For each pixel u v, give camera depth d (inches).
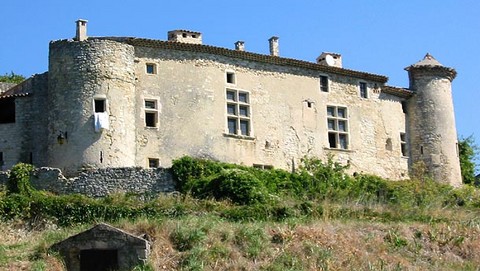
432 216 1251.8
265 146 1504.7
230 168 1346.0
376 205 1289.4
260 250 943.7
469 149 1971.0
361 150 1636.3
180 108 1423.5
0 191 1218.0
